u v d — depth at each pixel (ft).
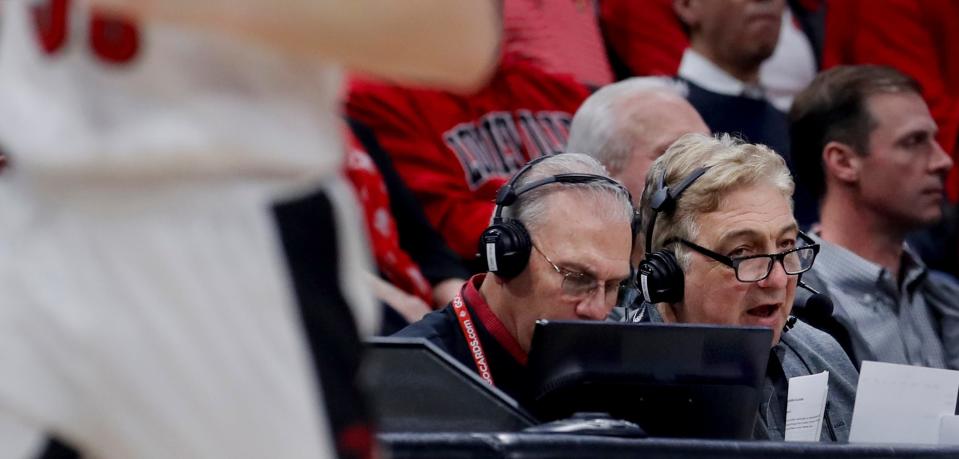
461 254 43.75
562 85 48.47
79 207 9.96
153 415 9.90
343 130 11.71
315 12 9.42
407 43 9.59
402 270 41.52
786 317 32.12
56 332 9.84
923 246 57.06
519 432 18.16
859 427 27.91
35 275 9.95
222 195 9.98
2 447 9.89
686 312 31.42
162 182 9.91
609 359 21.71
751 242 30.91
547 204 30.30
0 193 10.39
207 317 9.87
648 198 32.40
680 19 53.57
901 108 43.21
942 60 60.49
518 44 48.42
